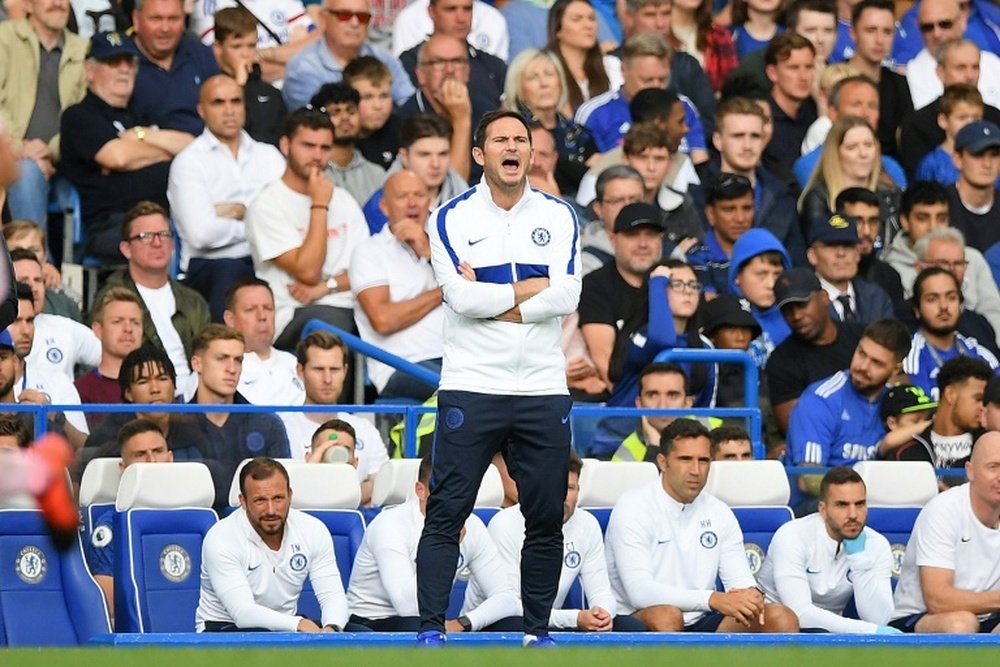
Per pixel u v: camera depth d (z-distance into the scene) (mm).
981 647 21797
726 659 18859
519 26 48844
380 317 39781
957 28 51312
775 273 40188
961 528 31688
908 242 44500
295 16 46531
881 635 28016
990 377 36531
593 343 38156
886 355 36406
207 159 40719
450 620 29828
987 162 45531
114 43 41188
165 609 30172
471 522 30312
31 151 40781
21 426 30219
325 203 40125
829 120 47250
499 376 24391
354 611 30406
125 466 31125
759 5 50156
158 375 34062
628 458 33656
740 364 37094
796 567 31672
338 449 32125
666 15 48094
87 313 39344
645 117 43844
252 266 40688
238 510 29984
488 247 24656
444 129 41219
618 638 26875
